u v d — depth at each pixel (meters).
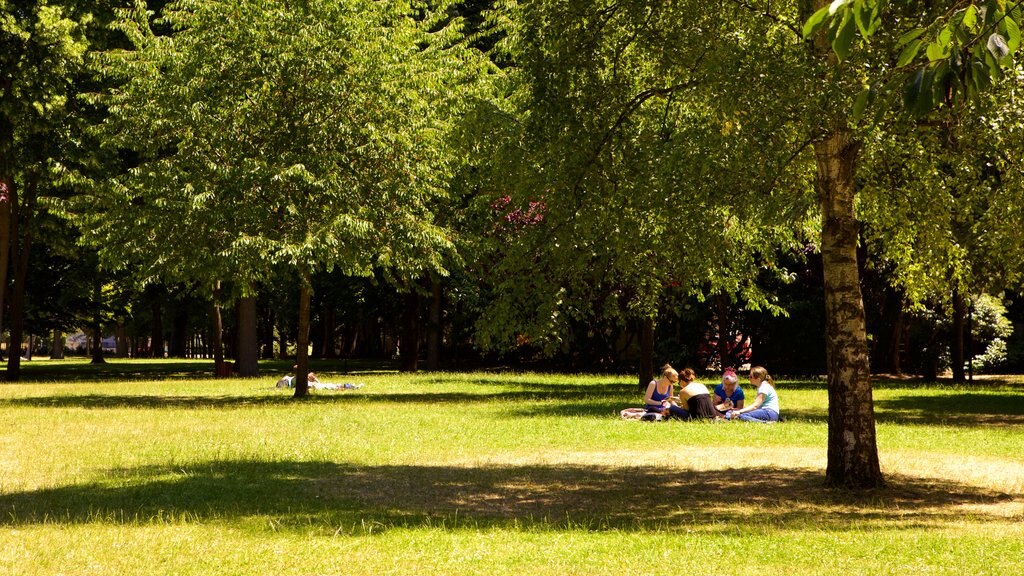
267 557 8.08
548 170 13.10
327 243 24.62
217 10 26.22
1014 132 11.60
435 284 43.53
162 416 21.42
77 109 35.88
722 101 11.12
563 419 20.38
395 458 14.77
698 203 12.17
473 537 8.87
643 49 12.76
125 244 26.23
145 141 26.42
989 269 17.73
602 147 13.02
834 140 11.83
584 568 7.59
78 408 23.69
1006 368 43.00
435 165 26.89
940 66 4.98
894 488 11.91
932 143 12.36
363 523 9.41
